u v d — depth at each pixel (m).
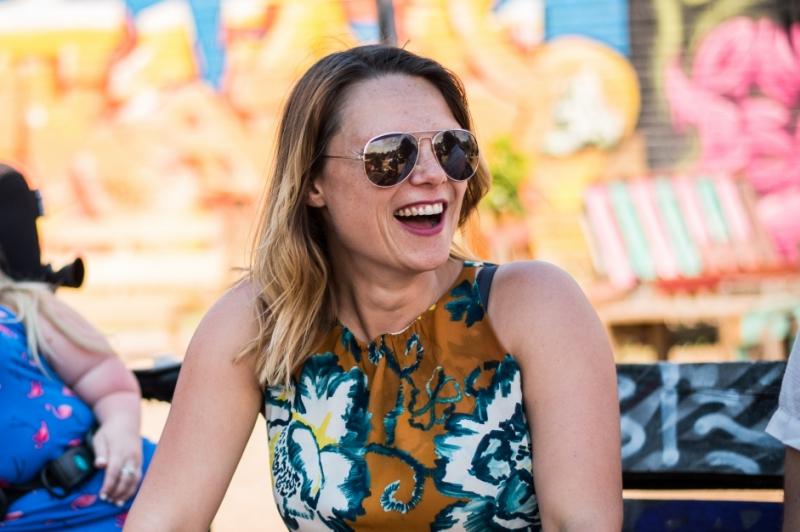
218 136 9.66
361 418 1.86
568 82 9.12
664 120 8.98
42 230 9.78
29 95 9.79
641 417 2.13
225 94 9.64
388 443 1.81
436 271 1.96
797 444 1.68
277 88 9.58
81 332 2.40
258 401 2.00
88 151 9.78
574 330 1.79
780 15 8.73
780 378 2.07
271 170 2.05
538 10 9.12
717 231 8.82
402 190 1.79
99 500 2.27
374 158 1.78
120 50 9.70
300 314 1.92
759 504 2.04
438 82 1.91
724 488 2.11
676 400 2.12
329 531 1.83
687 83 8.95
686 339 8.70
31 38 9.75
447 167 1.81
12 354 2.23
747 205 8.80
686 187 8.92
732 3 8.81
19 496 2.21
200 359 1.98
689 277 8.80
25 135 9.81
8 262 2.41
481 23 9.20
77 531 2.24
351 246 1.87
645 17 8.96
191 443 1.93
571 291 1.84
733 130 8.88
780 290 8.65
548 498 1.70
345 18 9.45
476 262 1.98
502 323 1.84
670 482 2.16
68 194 9.80
